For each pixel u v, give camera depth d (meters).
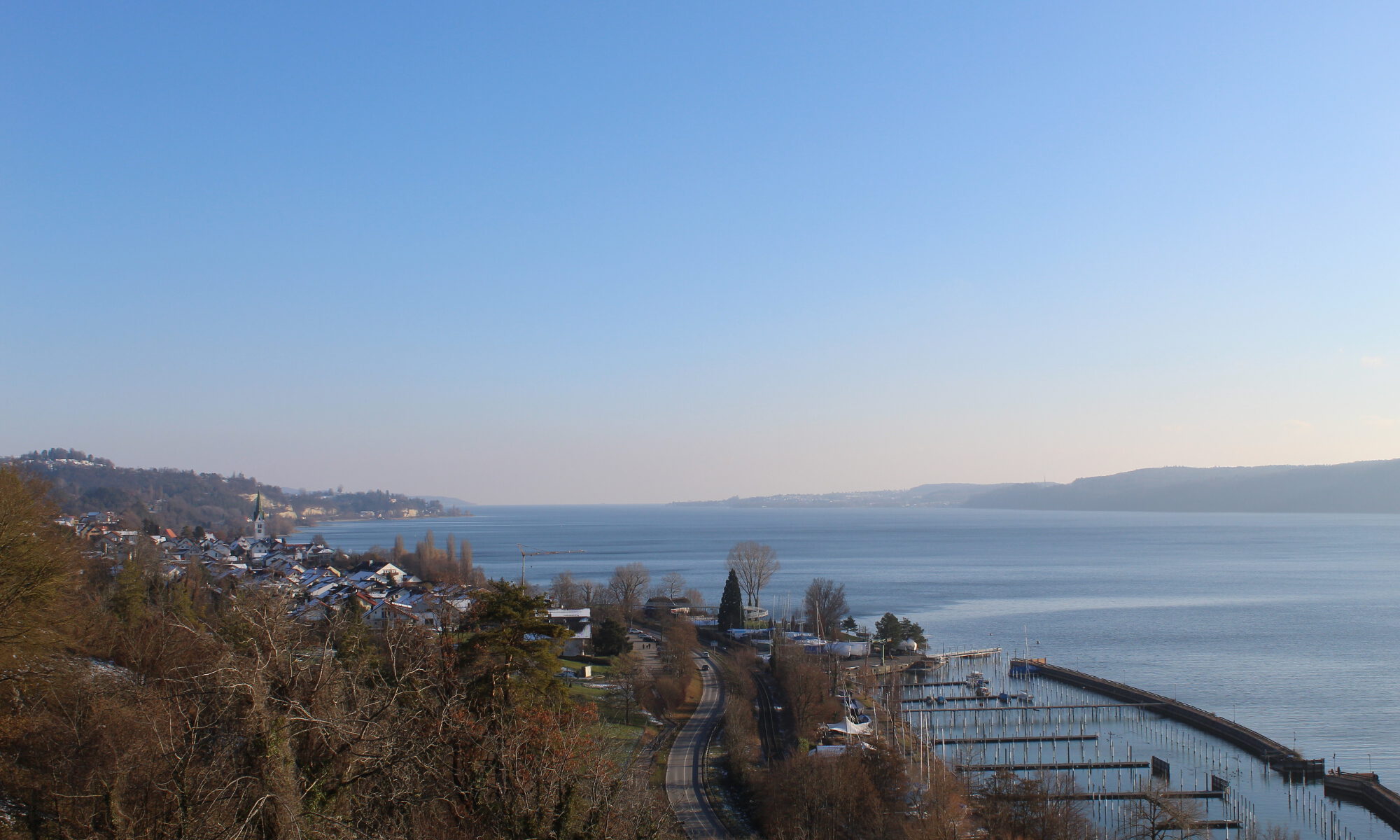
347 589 154.00
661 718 102.25
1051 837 72.88
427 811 31.09
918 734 116.25
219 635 31.88
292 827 24.38
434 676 35.03
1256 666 161.62
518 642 45.91
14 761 33.19
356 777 27.69
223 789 24.61
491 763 30.61
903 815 74.38
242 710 26.12
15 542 41.75
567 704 46.50
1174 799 89.50
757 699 115.56
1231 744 115.94
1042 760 109.06
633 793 36.72
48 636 42.09
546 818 29.19
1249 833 86.06
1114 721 127.38
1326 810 93.50
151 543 153.88
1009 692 147.00
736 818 71.69
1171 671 159.25
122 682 41.62
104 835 25.67
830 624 178.88
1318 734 120.19
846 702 114.00
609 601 181.50
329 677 29.38
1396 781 101.88
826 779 72.00
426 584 162.75
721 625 170.38
